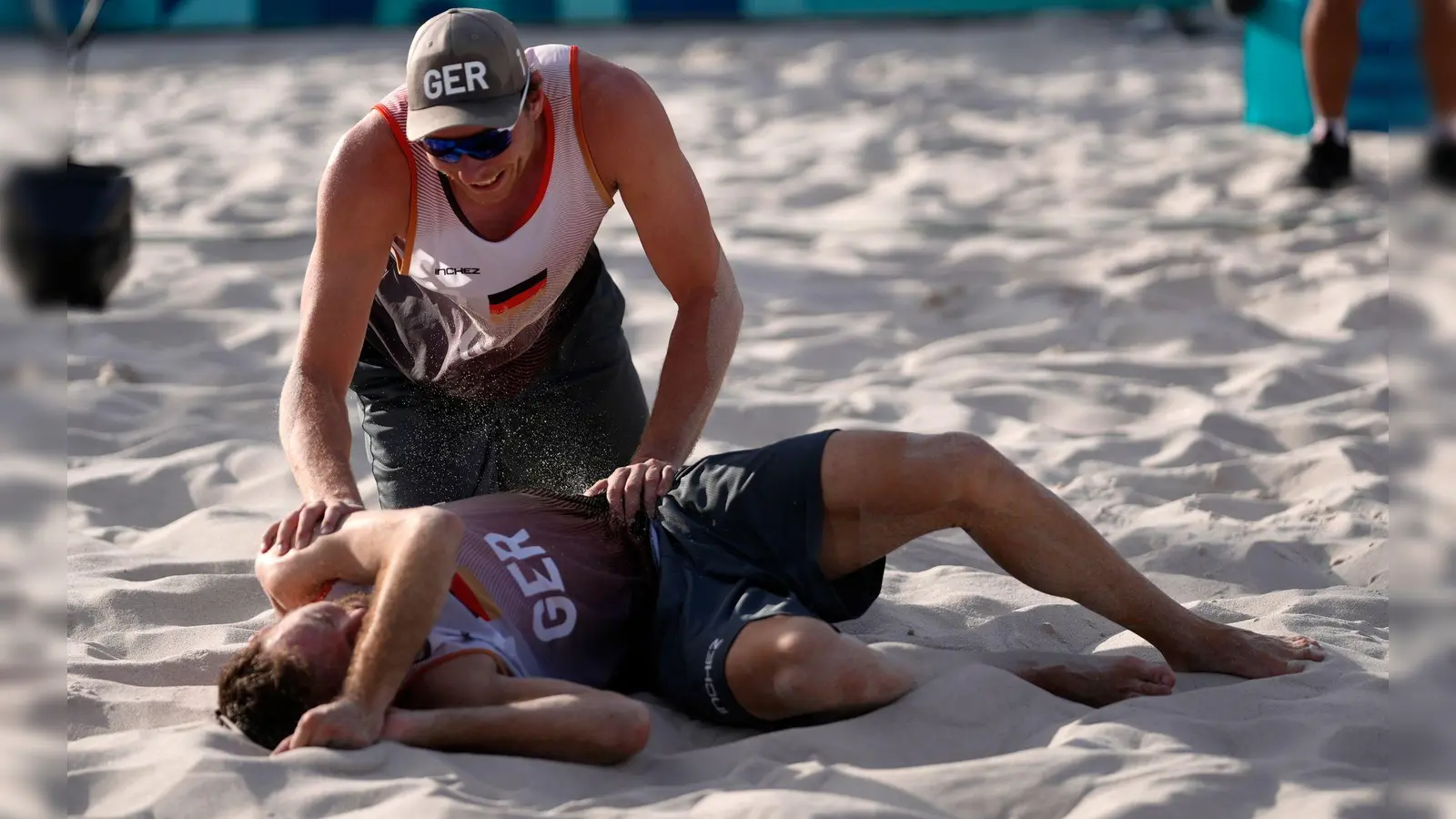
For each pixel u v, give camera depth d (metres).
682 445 9.94
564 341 11.27
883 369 17.69
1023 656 9.17
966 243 23.22
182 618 10.76
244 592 11.10
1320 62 24.50
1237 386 16.44
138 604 10.65
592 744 8.09
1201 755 7.83
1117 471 13.85
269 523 12.62
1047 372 17.08
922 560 12.05
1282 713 8.55
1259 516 12.88
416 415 11.41
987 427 15.48
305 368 9.66
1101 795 7.47
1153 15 46.00
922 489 9.02
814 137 31.20
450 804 7.22
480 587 8.97
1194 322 18.66
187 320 19.08
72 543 11.84
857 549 9.24
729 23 48.56
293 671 8.18
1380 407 15.56
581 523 9.68
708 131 31.81
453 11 9.04
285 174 28.05
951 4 44.22
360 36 46.59
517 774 7.89
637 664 9.45
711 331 10.30
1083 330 18.67
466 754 8.09
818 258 22.59
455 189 9.47
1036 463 14.17
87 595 10.62
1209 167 26.84
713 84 37.47
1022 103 34.56
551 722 8.09
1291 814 7.25
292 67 40.28
